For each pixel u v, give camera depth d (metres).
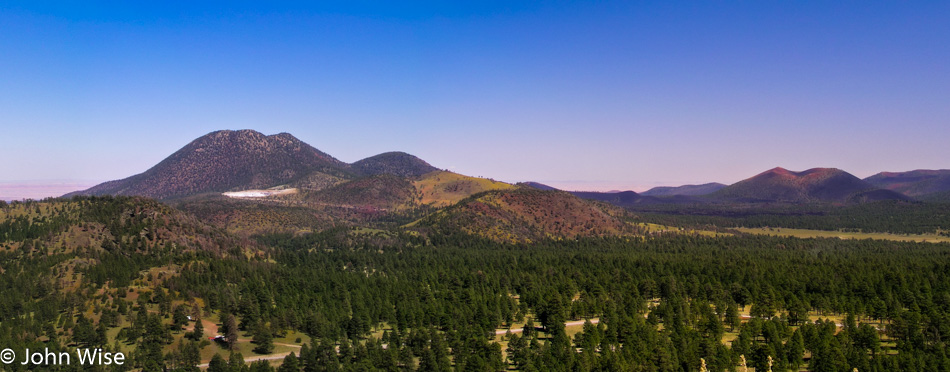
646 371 196.75
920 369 196.00
